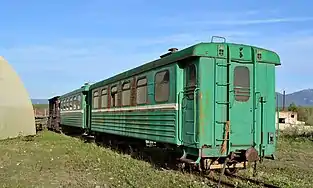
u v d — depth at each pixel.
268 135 11.00
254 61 10.91
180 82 11.35
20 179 10.85
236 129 10.59
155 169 12.00
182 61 11.35
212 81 10.47
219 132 10.43
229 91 10.58
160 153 16.19
